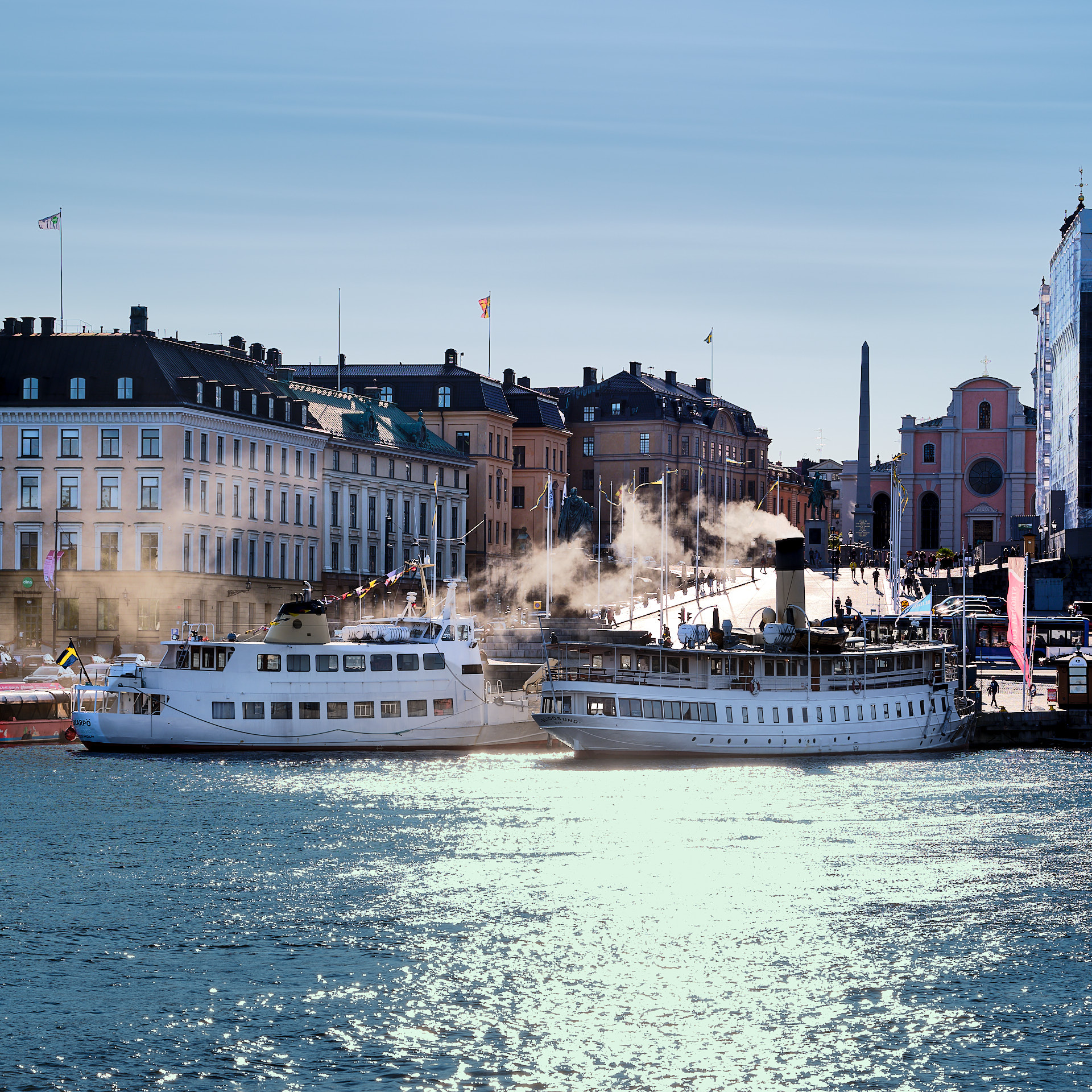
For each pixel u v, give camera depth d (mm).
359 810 91250
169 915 68188
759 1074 51844
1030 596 195625
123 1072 51469
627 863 77938
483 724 116500
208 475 168750
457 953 63375
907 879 75062
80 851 79625
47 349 166375
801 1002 58219
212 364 177375
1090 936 66062
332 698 113500
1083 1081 51219
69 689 128000
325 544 192500
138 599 162500
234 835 83750
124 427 163875
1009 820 89250
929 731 117062
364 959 62656
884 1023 56156
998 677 147375
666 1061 52812
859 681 114562
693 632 114750
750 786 100750
